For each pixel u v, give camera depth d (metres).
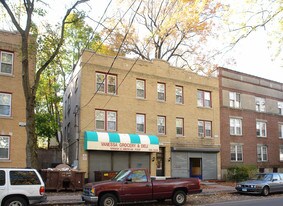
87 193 16.08
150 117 30.19
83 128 26.47
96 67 27.69
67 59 38.34
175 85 32.50
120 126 28.30
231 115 36.75
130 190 16.30
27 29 17.30
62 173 22.97
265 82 41.56
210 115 34.75
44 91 39.28
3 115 24.02
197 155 32.97
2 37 24.58
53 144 46.25
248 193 23.45
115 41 37.88
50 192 22.47
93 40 34.25
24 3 17.11
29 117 17.52
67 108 35.22
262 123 40.31
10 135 24.00
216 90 35.75
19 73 24.94
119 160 27.80
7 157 23.81
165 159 30.56
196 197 21.53
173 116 31.77
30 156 17.23
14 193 13.74
